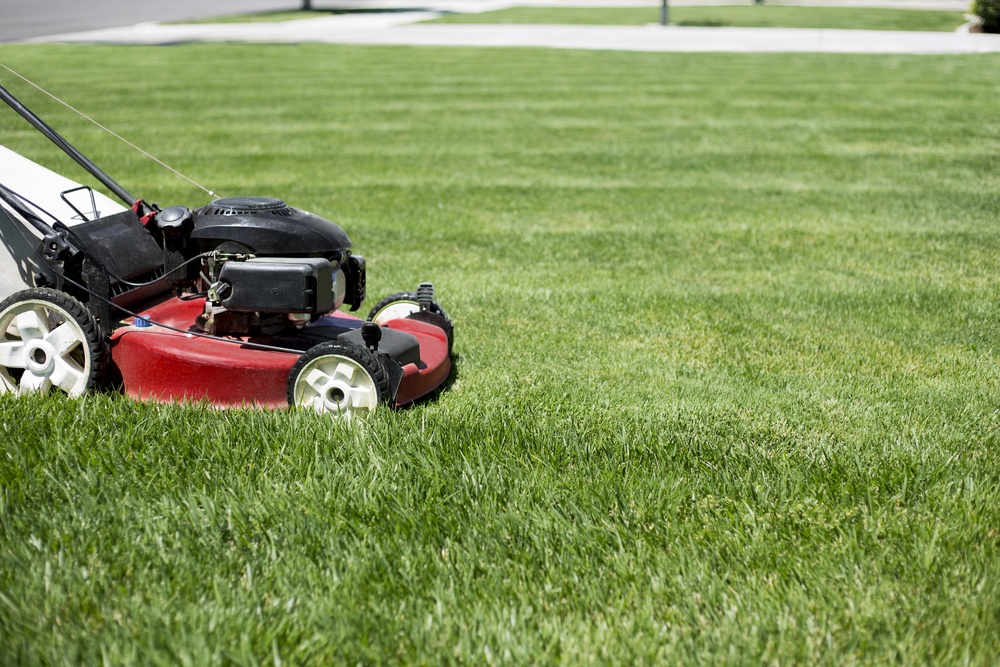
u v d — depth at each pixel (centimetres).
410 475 382
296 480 380
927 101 1784
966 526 355
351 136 1444
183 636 279
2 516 344
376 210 1002
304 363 437
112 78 1970
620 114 1650
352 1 4741
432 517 353
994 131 1516
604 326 641
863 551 341
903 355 593
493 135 1467
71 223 478
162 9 3962
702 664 279
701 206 1049
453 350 582
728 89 1916
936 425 472
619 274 783
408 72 2134
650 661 280
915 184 1170
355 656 279
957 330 644
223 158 1272
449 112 1656
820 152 1362
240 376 453
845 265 817
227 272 441
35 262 477
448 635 291
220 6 4197
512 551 337
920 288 743
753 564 332
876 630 297
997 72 2148
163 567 320
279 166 1232
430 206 1029
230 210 462
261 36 2922
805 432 460
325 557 330
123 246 484
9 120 1491
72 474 376
